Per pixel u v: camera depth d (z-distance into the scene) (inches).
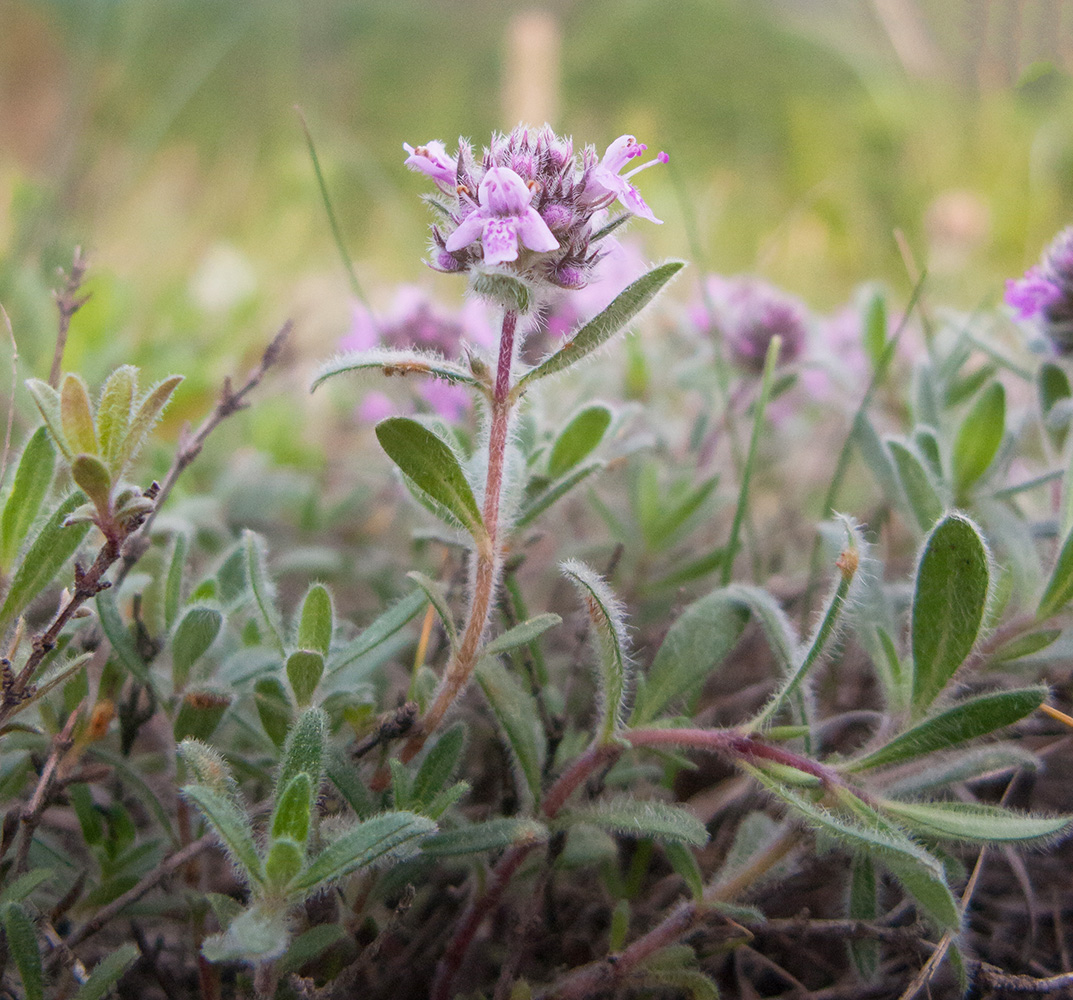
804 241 9.7
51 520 2.6
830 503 4.1
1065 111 10.9
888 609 3.3
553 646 4.4
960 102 11.6
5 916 2.4
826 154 11.7
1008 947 3.2
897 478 3.7
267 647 3.1
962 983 2.7
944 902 2.5
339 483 5.9
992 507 3.5
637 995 3.0
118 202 8.2
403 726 2.8
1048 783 3.7
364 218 10.2
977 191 10.4
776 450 5.9
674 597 4.4
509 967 2.8
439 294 8.3
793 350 5.2
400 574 4.5
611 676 2.7
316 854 2.4
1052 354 4.0
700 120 13.5
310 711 2.4
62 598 2.7
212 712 2.8
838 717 3.4
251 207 9.5
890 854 2.4
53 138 9.1
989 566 2.6
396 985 3.0
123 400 2.4
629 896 3.2
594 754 2.8
